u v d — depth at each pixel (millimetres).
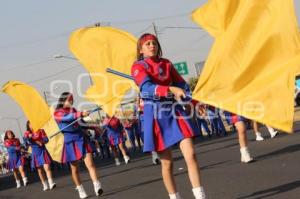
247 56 5414
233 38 5449
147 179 10750
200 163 11789
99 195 9375
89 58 9055
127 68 8867
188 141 5590
